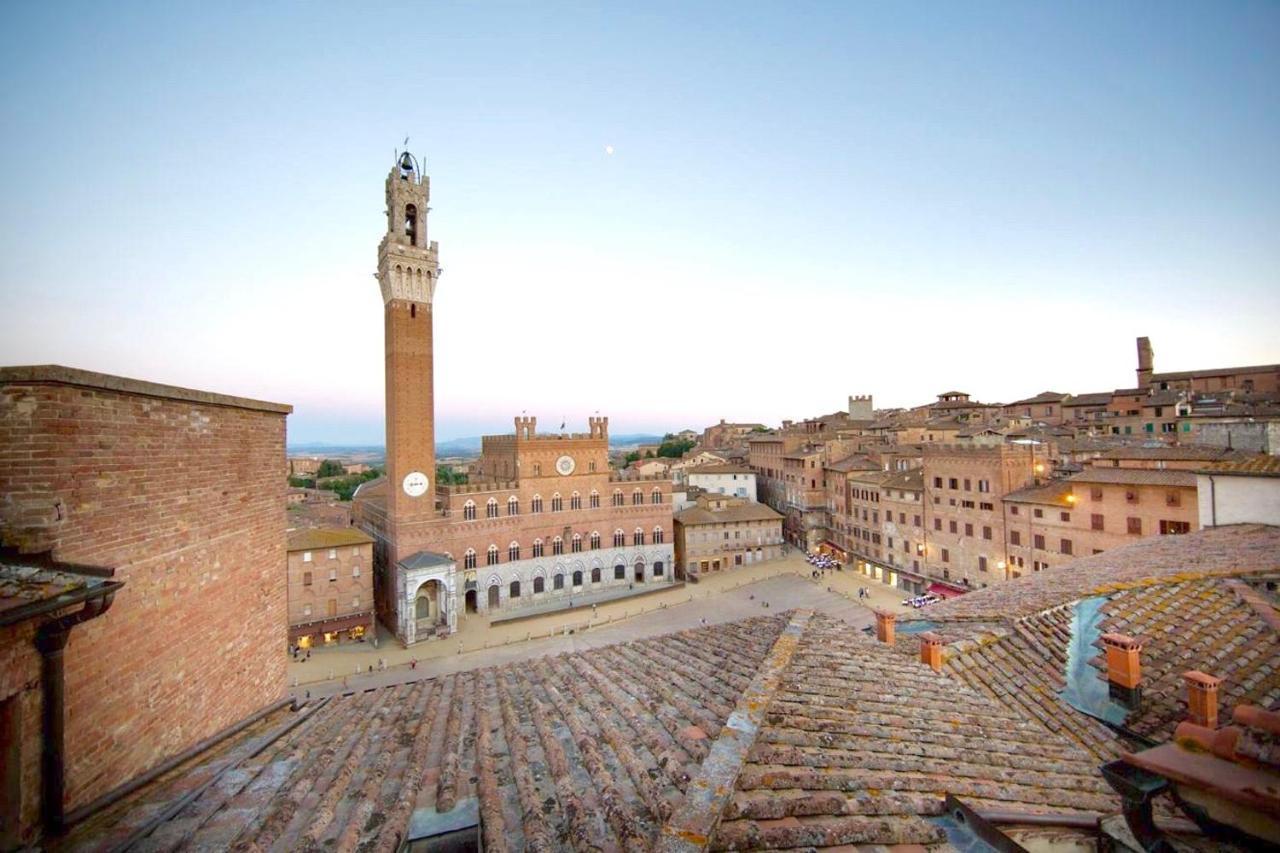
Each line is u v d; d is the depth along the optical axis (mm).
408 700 16625
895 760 9609
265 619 16359
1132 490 60844
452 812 9039
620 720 11641
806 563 109625
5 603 7473
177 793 10516
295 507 119750
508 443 95250
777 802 7664
